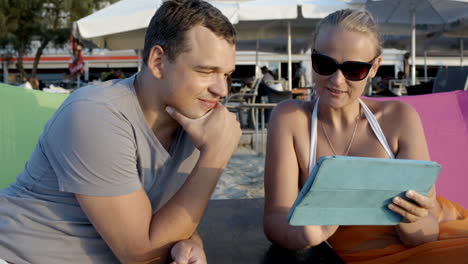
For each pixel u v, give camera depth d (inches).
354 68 56.7
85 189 41.1
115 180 41.5
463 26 348.5
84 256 45.1
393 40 452.1
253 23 348.8
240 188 153.8
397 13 336.2
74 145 40.6
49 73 885.2
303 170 64.4
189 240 46.1
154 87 44.8
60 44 686.5
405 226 52.7
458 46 448.1
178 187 50.7
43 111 86.6
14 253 43.8
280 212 57.2
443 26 362.6
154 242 43.4
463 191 90.2
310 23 352.8
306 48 461.4
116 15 272.5
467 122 97.8
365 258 58.1
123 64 747.4
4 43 659.4
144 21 268.4
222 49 42.2
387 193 41.1
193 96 43.6
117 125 42.6
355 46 56.2
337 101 59.2
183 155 50.4
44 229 44.3
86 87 45.5
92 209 41.6
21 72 693.9
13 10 617.9
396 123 63.4
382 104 65.9
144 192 44.8
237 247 55.6
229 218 68.4
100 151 40.7
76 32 282.7
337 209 40.7
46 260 43.9
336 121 64.2
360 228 59.3
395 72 634.2
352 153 63.2
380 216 42.8
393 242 57.4
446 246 51.4
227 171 181.9
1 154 78.4
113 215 41.7
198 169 45.6
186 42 41.4
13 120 82.0
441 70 237.8
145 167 46.9
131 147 43.8
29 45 701.3
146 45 44.6
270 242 57.4
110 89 44.9
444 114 99.9
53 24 672.4
